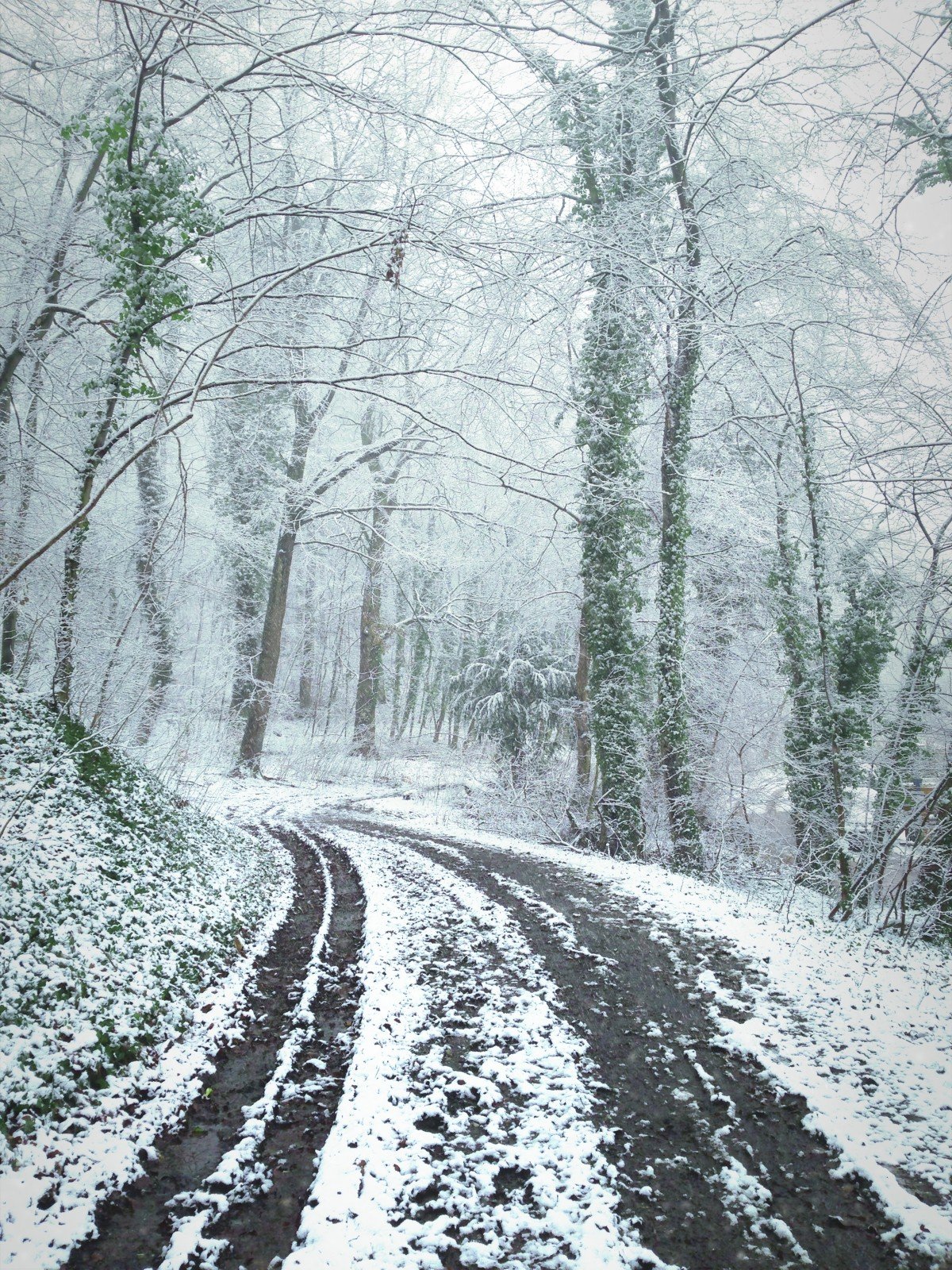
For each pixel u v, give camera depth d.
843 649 16.27
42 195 11.48
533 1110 3.97
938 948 8.35
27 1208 3.02
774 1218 3.16
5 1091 3.48
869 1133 3.73
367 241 9.02
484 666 23.59
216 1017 5.06
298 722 38.06
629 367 15.29
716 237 16.75
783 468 16.38
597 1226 3.06
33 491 11.98
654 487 18.20
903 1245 2.98
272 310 11.14
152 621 13.84
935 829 9.03
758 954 6.54
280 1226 3.11
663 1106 4.08
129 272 8.40
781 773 15.88
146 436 11.30
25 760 6.67
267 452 23.80
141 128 9.08
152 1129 3.79
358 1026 4.95
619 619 15.25
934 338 13.59
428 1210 3.16
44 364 10.74
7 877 4.89
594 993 5.66
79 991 4.39
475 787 21.41
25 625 11.27
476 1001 5.45
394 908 7.82
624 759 14.92
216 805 15.77
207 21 7.43
